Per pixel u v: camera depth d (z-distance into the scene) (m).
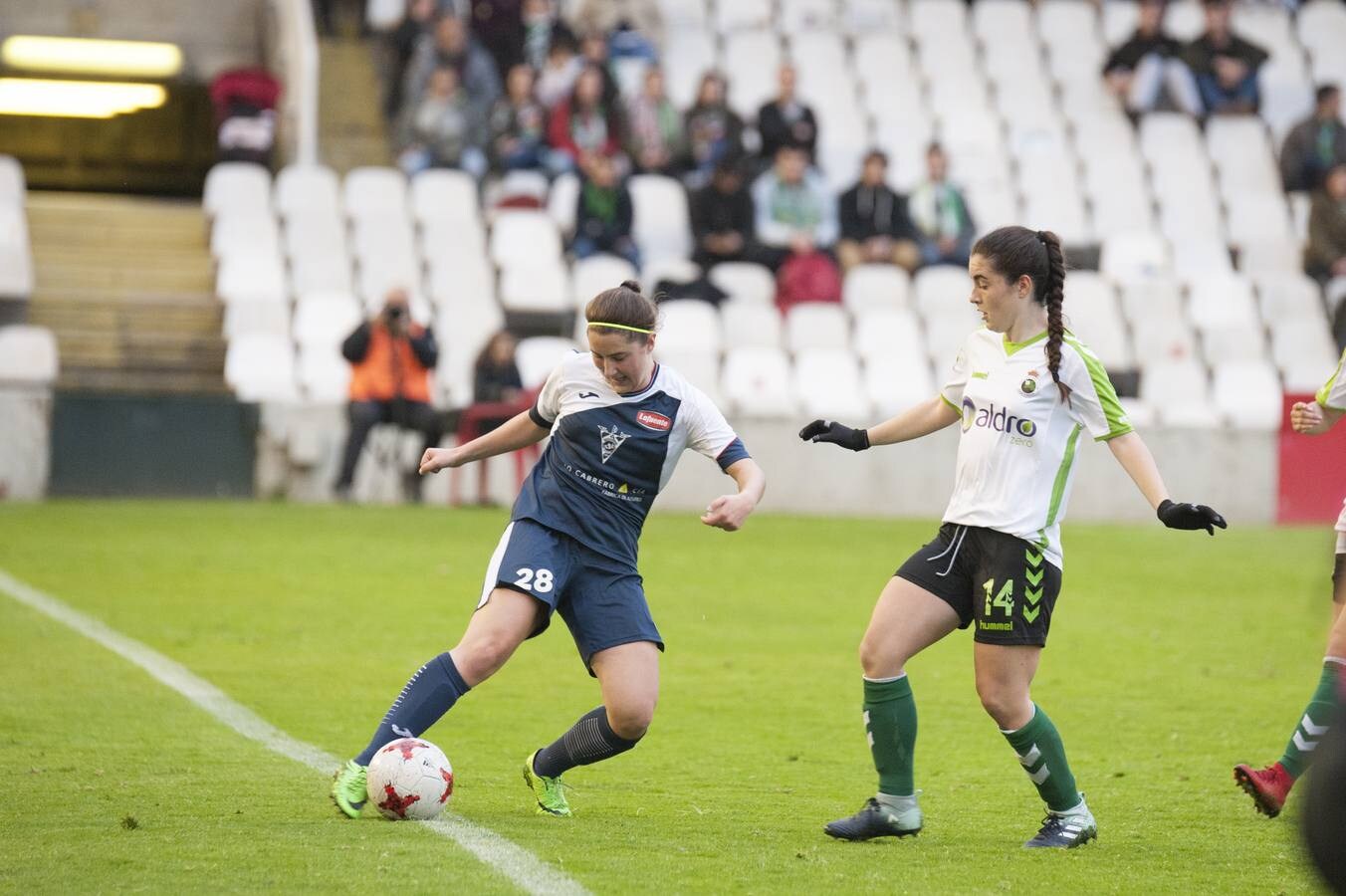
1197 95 81.56
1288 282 72.81
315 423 59.50
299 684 28.16
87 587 38.22
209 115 86.69
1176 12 87.62
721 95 72.00
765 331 66.31
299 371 62.78
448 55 72.50
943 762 23.73
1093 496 63.25
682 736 25.09
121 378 63.06
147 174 86.88
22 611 34.72
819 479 62.16
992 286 18.09
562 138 73.06
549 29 76.88
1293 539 57.19
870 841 18.27
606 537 18.70
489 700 27.69
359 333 57.44
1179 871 17.05
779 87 75.88
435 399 62.25
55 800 19.20
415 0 75.31
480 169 72.44
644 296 18.48
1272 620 39.00
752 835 18.31
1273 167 80.31
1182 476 62.53
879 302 68.94
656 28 78.69
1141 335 69.50
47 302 64.25
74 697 26.36
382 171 70.50
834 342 66.62
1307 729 18.45
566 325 65.88
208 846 16.75
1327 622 38.53
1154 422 65.38
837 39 81.31
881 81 80.62
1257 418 67.44
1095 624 38.03
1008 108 81.12
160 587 38.59
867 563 47.12
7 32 81.25
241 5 83.75
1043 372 17.97
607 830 18.22
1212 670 32.19
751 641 34.47
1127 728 26.52
